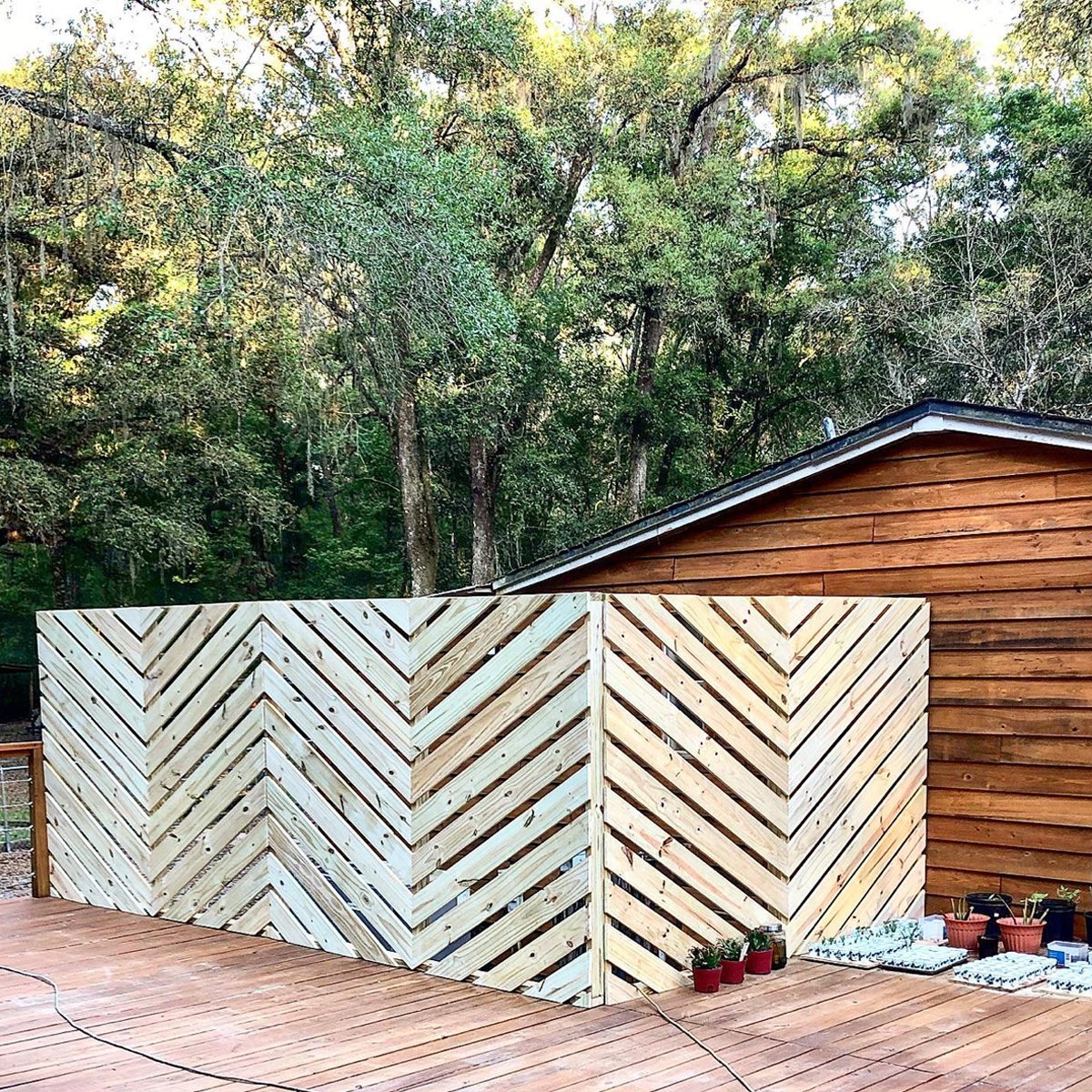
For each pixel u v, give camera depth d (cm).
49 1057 430
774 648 563
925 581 652
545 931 507
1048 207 2048
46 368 1773
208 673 639
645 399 2292
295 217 1398
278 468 2388
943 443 646
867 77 2280
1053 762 604
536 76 2159
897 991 511
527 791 506
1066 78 2305
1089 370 1917
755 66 2341
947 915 593
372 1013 481
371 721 564
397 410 1962
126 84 1442
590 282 2258
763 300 2291
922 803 645
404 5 1809
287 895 604
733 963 522
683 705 525
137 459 1797
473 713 529
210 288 1447
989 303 2033
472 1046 438
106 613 696
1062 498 603
